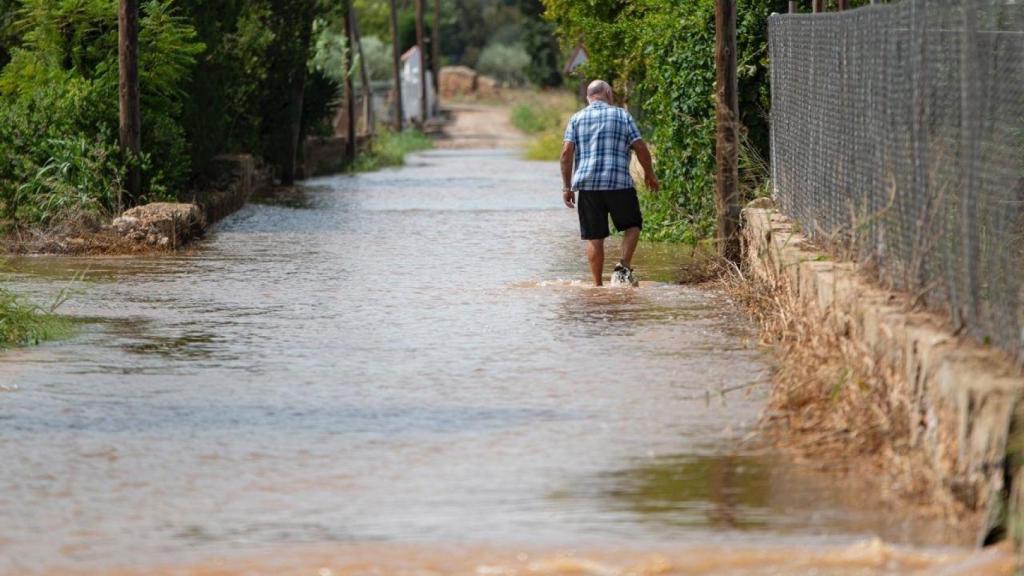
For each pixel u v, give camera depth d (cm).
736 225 3928
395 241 5019
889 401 2016
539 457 2002
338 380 2569
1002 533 1568
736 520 1692
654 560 1552
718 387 2464
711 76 4659
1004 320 1817
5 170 5069
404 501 1797
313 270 4206
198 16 6166
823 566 1527
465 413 2288
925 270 2184
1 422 2247
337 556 1586
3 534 1675
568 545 1612
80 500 1814
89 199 5047
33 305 3238
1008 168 2194
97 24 5578
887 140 2477
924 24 2230
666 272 4106
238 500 1808
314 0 8338
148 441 2117
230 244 4953
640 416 2248
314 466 1969
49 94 5262
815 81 3266
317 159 9569
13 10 5978
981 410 1648
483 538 1642
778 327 2905
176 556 1591
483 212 6250
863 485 1825
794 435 2070
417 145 13712
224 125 6775
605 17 6788
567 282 3884
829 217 3086
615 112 3800
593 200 3772
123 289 3812
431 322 3216
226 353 2850
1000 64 2133
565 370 2634
